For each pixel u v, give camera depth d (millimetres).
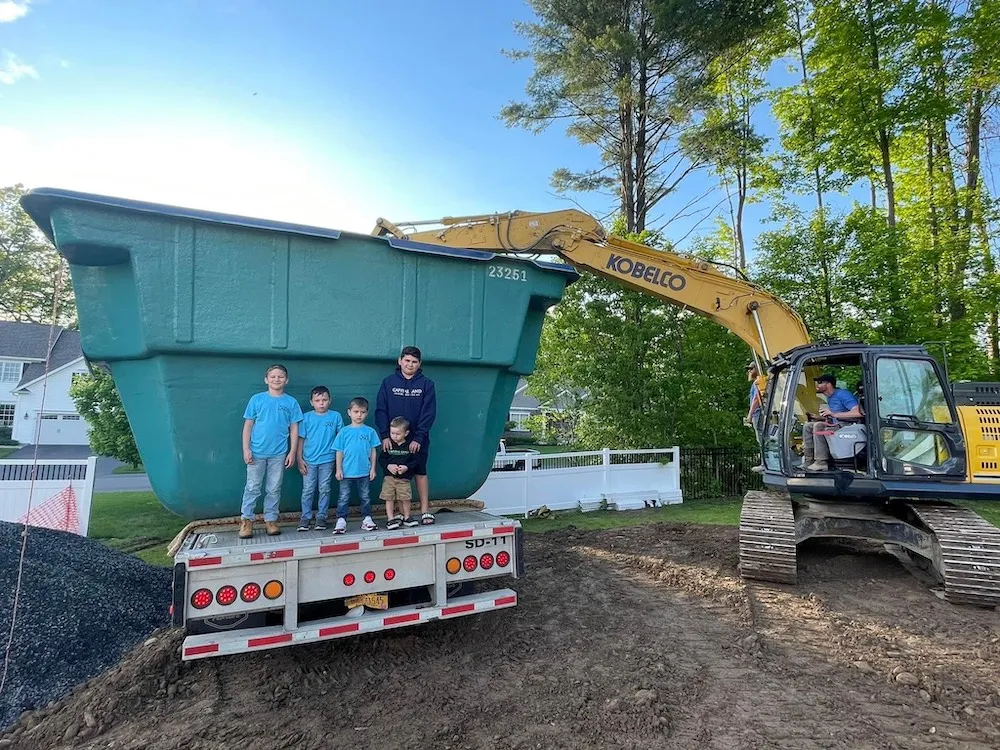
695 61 17391
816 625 5012
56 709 3494
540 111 18484
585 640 4582
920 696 3721
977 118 19578
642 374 13617
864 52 17266
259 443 3848
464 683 3828
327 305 4238
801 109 18688
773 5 16734
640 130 18703
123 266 3836
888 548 7617
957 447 6301
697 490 13672
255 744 3090
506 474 10570
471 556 4180
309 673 3896
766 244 16172
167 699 3576
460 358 4730
